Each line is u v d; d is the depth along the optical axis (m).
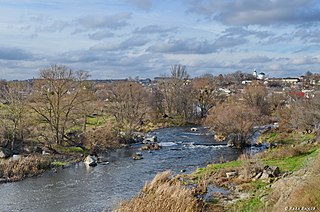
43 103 57.34
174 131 80.06
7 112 57.44
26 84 66.50
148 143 63.47
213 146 60.03
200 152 54.62
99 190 35.00
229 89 148.50
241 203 25.44
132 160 49.47
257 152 51.53
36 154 48.81
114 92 86.75
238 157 48.09
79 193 34.09
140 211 23.42
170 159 49.66
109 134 60.94
